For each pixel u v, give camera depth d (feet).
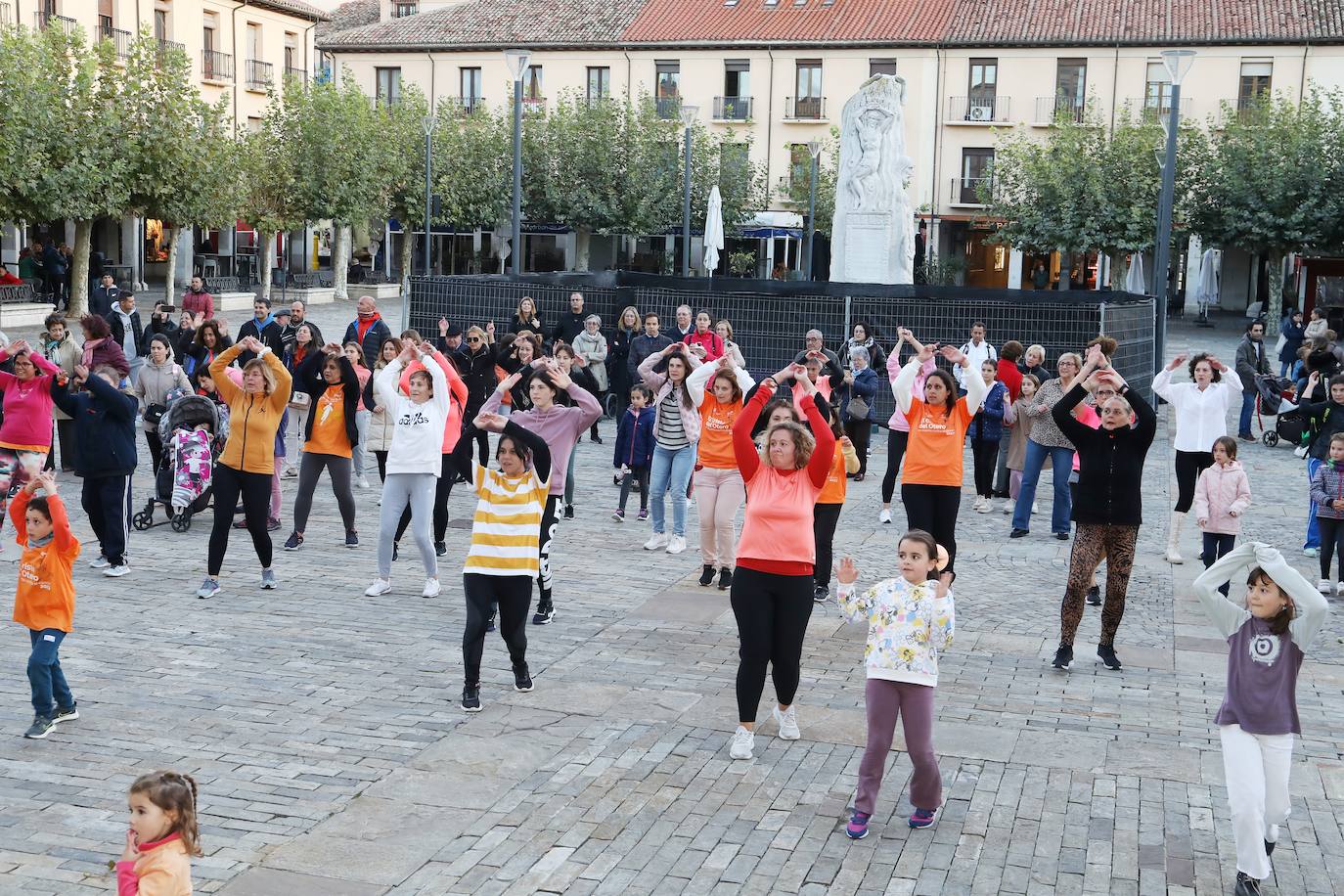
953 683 29.32
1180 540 46.47
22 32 112.68
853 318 74.74
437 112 176.55
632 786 22.81
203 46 168.35
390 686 28.04
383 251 198.70
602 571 39.32
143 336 65.92
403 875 19.25
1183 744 25.53
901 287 87.45
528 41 198.39
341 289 162.09
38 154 109.60
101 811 21.30
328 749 24.23
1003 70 181.78
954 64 183.62
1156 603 37.55
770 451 24.12
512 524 26.91
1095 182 153.28
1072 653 30.96
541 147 169.27
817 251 179.11
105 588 35.68
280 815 21.30
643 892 18.90
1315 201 145.89
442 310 78.95
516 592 27.09
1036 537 46.55
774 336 76.13
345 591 36.32
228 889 18.62
